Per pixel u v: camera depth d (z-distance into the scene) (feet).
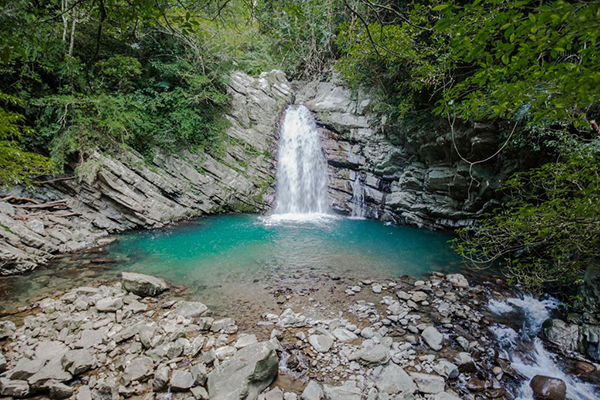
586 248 13.01
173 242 31.78
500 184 31.83
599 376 14.25
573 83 6.75
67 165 33.06
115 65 35.17
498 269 26.73
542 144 25.96
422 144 42.19
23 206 29.45
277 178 51.13
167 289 21.30
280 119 55.77
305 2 24.41
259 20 15.64
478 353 15.48
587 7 5.09
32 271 23.36
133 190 34.81
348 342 15.64
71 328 15.70
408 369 13.80
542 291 22.12
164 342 14.71
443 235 38.24
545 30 6.31
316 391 12.06
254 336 15.48
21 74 28.68
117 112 33.40
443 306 19.76
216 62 44.14
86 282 21.86
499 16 6.44
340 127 51.96
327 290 21.98
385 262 28.14
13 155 17.21
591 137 18.80
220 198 43.32
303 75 65.41
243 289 21.79
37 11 10.53
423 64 26.48
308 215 47.57
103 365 13.34
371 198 47.39
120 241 31.27
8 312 17.51
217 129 45.83
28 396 11.74
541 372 14.55
